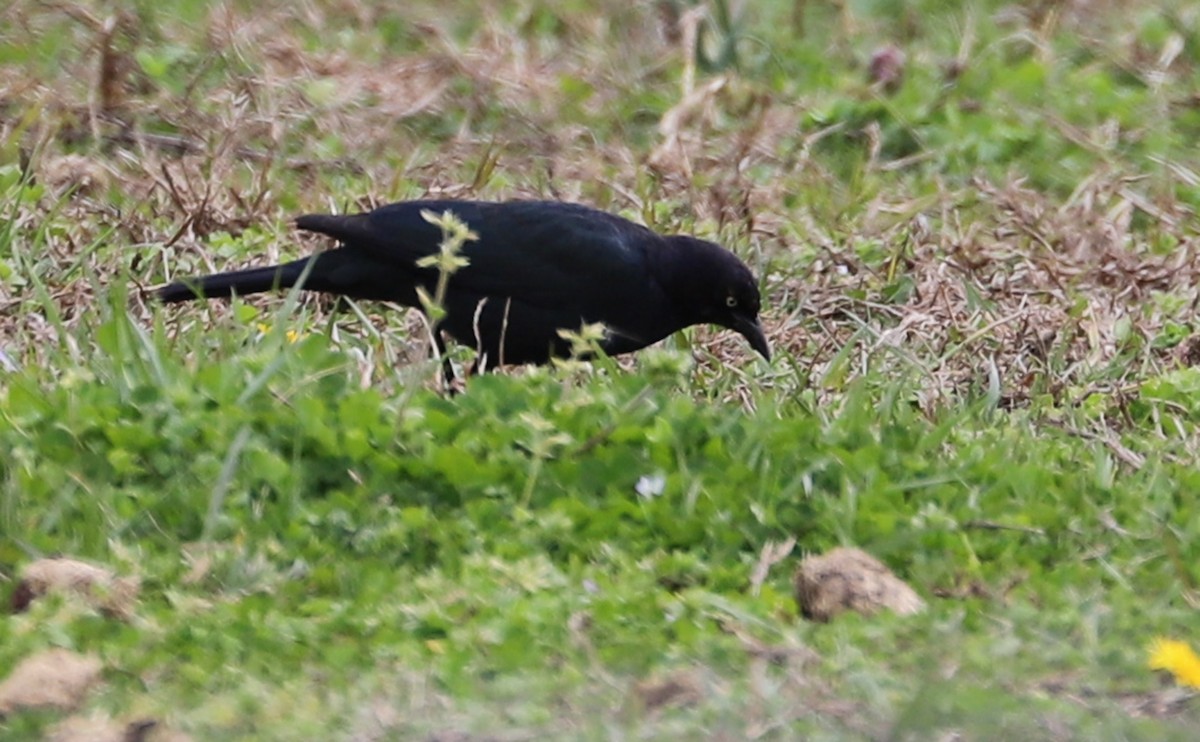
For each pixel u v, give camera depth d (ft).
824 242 47.65
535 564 28.30
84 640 25.59
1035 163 55.72
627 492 30.63
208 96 54.24
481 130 54.95
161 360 32.30
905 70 59.62
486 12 61.72
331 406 31.78
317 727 23.00
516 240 38.73
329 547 28.71
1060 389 40.09
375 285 38.88
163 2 59.52
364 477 30.25
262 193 47.73
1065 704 24.39
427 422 31.27
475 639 25.86
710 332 42.86
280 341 33.22
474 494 30.17
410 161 52.44
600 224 39.17
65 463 29.96
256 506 29.43
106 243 44.55
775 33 63.31
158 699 23.97
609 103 56.44
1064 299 45.52
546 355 39.75
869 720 23.56
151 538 28.71
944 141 56.24
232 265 44.29
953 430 34.88
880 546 29.35
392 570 28.58
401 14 61.93
